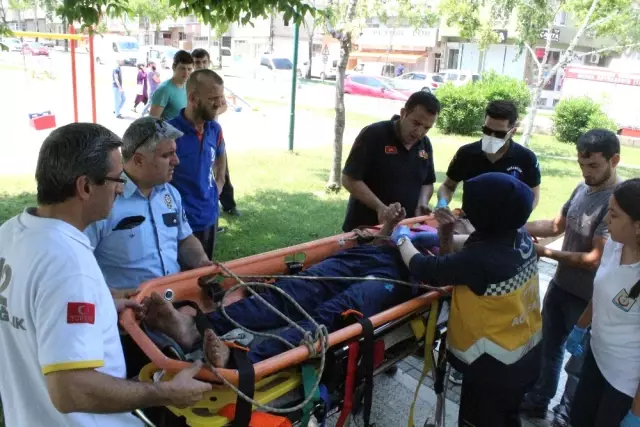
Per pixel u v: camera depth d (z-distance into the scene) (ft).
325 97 72.59
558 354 10.44
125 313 6.81
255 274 9.35
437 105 11.10
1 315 5.03
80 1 14.78
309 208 24.38
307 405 6.63
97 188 4.95
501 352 7.61
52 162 4.78
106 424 5.47
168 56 92.53
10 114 43.78
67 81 69.82
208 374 5.87
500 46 104.12
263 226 21.44
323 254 10.39
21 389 5.17
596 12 37.17
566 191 31.32
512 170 11.03
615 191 7.00
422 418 10.63
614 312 7.48
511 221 7.29
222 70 106.52
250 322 7.81
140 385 5.08
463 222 10.85
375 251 9.64
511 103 10.36
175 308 7.48
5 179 25.70
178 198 9.05
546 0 37.24
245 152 35.96
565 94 58.34
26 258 4.78
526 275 7.66
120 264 8.17
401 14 71.51
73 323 4.65
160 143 7.89
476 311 7.60
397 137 11.73
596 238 8.98
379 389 11.51
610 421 7.74
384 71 119.14
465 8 43.11
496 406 8.07
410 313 8.38
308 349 6.67
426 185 12.91
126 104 52.70
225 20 15.15
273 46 136.87
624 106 55.72
